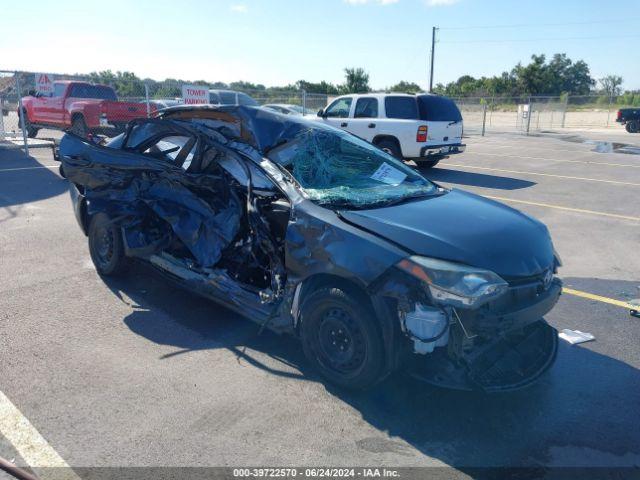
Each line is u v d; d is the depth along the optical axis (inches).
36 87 555.5
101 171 196.2
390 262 128.1
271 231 161.0
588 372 159.0
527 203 390.0
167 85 676.7
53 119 637.3
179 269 182.5
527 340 149.9
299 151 173.5
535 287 138.5
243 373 150.9
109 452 117.0
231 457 117.1
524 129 1211.9
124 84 691.4
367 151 191.9
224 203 167.8
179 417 129.9
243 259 167.8
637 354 170.9
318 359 146.5
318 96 989.8
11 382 141.6
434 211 152.8
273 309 153.5
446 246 132.2
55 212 322.0
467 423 132.3
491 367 137.1
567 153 727.7
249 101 807.1
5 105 707.4
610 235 307.9
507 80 2277.3
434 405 139.1
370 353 133.6
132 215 188.9
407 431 128.4
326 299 139.0
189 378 147.2
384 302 130.2
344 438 125.0
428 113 501.7
